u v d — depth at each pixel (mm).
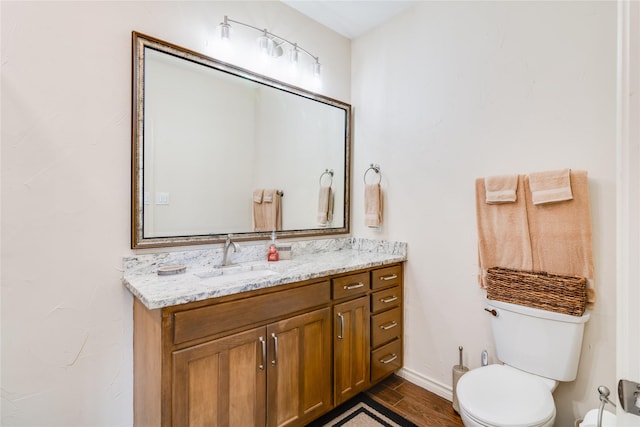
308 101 2348
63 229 1383
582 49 1515
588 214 1451
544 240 1568
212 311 1296
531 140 1673
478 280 1844
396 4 2203
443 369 2053
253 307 1420
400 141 2293
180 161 1728
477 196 1807
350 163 2623
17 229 1288
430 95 2119
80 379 1423
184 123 1742
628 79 560
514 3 1742
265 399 1463
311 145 2365
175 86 1706
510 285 1615
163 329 1182
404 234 2270
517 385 1415
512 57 1747
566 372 1439
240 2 1970
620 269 562
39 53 1324
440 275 2066
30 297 1315
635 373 536
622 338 553
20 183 1292
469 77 1925
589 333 1466
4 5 1258
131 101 1545
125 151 1533
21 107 1290
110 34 1491
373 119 2477
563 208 1510
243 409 1387
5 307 1269
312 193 2377
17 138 1284
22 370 1302
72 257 1404
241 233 1987
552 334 1473
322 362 1711
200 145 1809
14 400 1287
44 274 1342
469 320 1926
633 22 555
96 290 1460
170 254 1670
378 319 2062
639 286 536
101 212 1472
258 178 2074
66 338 1392
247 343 1402
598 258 1451
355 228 2602
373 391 2111
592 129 1479
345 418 1816
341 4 2207
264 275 1586
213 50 1847
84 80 1425
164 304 1157
